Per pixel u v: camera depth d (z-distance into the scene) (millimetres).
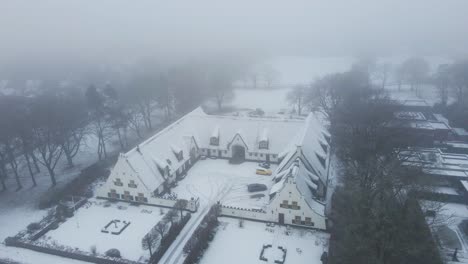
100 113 100000
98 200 75438
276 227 64688
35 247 60531
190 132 91000
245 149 87875
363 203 56469
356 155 81312
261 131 88062
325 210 67125
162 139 81750
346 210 61188
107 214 70312
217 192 76000
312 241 60719
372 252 49594
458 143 97062
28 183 85500
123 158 70812
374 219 51406
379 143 83562
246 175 82562
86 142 109688
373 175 69062
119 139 104062
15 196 79625
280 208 64312
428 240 51906
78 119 101125
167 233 61938
